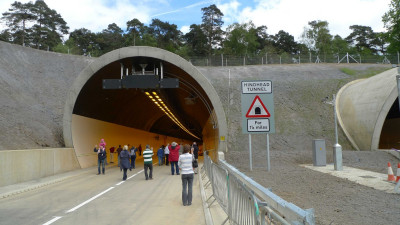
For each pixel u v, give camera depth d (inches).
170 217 278.2
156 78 735.1
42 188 469.1
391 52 2046.0
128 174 668.7
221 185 285.9
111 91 924.0
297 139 1019.9
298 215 93.0
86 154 848.3
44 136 867.4
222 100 1262.3
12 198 383.9
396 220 249.8
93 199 373.7
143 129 1702.8
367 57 1936.5
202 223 255.9
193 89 958.4
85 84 765.9
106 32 4328.3
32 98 1047.0
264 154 862.5
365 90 1046.4
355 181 467.8
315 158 714.2
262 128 567.5
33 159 550.6
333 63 1827.0
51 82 1219.9
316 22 3100.4
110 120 1087.6
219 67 1744.6
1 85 981.8
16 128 817.5
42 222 261.6
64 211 306.5
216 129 875.4
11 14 3587.6
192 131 2768.2
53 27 3865.7
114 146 1115.9
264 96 584.4
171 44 3929.6
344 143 986.1
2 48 1227.9
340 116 1088.2
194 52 3737.7
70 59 1443.2
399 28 1920.5
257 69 1654.8
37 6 3757.4
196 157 724.7
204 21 4077.3
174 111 1488.7
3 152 466.9
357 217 260.4
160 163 924.6
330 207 299.6
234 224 215.6
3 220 269.3
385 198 339.3
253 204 153.1
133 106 1235.9
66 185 502.3
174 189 452.1
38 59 1328.7
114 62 778.8
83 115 839.7
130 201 358.9
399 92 412.5
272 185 438.6
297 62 1904.5
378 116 907.4
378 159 791.7
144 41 3489.2
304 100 1221.7
